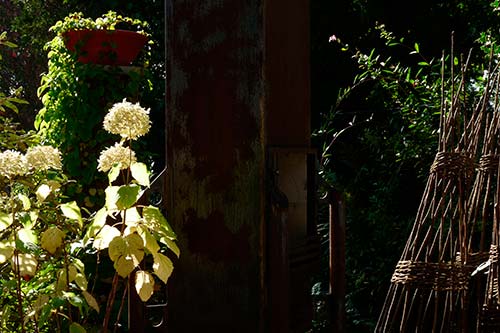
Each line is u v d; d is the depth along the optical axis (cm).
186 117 365
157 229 275
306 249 400
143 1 1005
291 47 386
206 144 361
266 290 351
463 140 397
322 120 925
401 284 382
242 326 354
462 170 368
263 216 351
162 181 370
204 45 362
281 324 347
